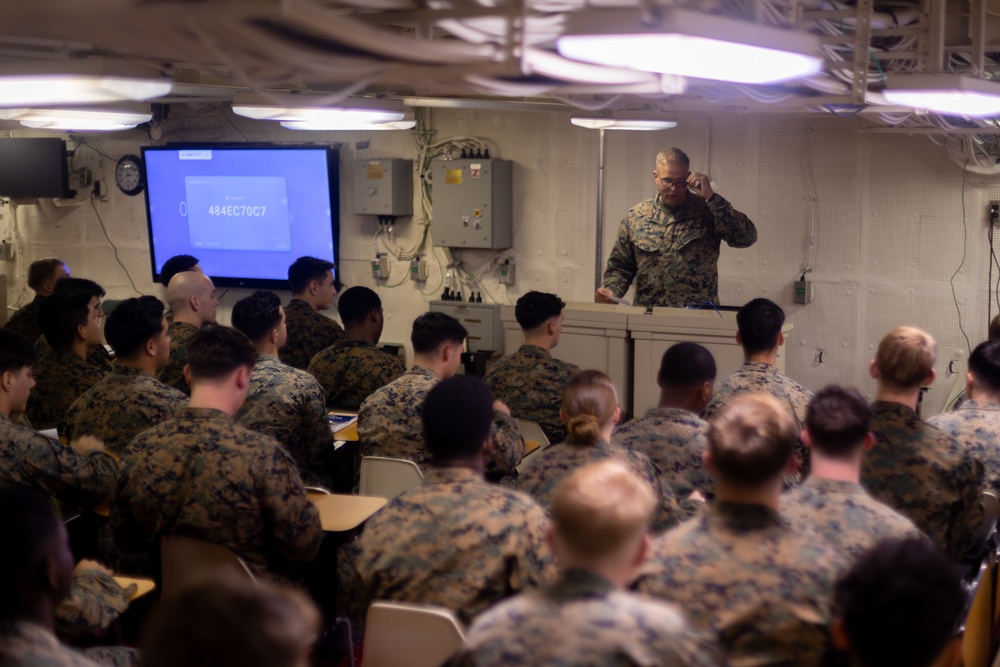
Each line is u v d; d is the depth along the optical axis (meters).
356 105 3.97
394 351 7.29
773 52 1.91
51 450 3.00
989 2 3.29
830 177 5.93
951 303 5.72
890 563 1.40
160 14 1.56
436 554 2.22
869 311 5.93
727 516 1.87
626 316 5.13
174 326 4.67
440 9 1.87
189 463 2.72
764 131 6.05
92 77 2.13
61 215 8.36
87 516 3.35
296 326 5.37
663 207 5.73
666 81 2.37
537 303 4.09
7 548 1.58
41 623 1.64
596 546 1.46
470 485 2.28
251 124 7.56
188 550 2.75
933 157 5.65
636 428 3.02
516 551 2.21
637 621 1.41
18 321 5.69
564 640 1.39
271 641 1.05
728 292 6.28
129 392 3.47
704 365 3.04
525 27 1.82
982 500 2.82
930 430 2.75
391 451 3.53
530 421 4.00
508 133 6.79
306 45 1.81
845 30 3.28
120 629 3.09
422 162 7.05
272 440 2.81
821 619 1.76
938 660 1.40
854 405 2.17
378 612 2.17
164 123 7.87
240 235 7.64
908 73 2.88
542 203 6.75
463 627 2.19
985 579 2.79
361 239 7.37
